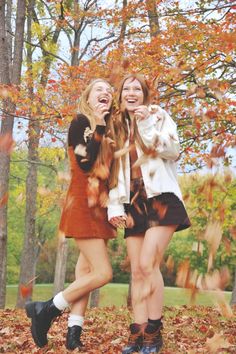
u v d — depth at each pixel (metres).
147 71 9.48
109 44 16.42
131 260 4.51
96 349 4.98
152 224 4.29
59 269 18.22
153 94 4.73
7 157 14.76
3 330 6.79
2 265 15.13
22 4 15.88
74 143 4.62
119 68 4.32
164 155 4.32
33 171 20.48
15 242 41.97
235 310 10.07
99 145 4.41
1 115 13.02
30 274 20.45
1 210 14.90
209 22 9.92
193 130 9.09
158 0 12.86
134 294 4.49
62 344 5.27
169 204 4.30
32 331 4.90
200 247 3.12
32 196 20.52
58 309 4.85
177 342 5.54
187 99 7.53
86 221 4.61
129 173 4.42
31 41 21.86
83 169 4.46
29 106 11.33
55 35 21.16
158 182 4.28
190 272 3.00
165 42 9.73
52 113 10.88
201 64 8.72
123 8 13.62
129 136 4.48
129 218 4.45
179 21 10.27
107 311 10.19
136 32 13.48
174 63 9.38
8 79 14.70
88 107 4.70
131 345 4.57
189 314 9.26
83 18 17.95
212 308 10.49
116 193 4.45
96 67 11.25
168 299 24.89
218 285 2.94
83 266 4.98
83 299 4.89
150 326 4.41
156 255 4.25
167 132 4.31
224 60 9.30
